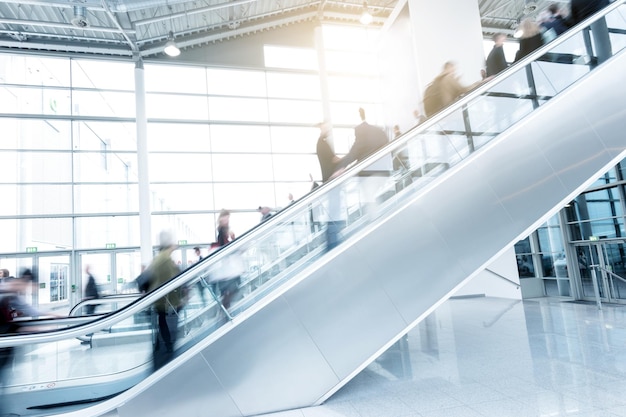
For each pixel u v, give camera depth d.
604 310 7.68
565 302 9.30
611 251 9.17
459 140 4.84
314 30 14.49
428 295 3.91
